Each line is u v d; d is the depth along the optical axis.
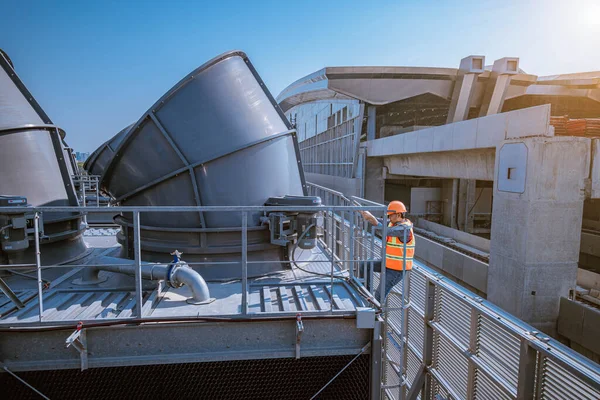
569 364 3.12
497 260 15.83
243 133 6.02
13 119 5.83
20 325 3.82
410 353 6.64
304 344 4.28
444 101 34.97
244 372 4.32
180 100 5.91
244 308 4.13
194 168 5.71
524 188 14.24
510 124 15.33
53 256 6.08
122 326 3.96
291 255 6.10
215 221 5.75
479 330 4.61
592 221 26.33
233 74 6.39
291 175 6.86
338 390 4.43
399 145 25.89
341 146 36.09
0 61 6.08
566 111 37.28
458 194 33.38
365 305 4.46
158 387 4.21
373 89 30.61
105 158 12.90
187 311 4.24
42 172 6.01
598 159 13.57
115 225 11.08
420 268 6.34
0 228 4.75
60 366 3.96
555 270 14.09
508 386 3.93
